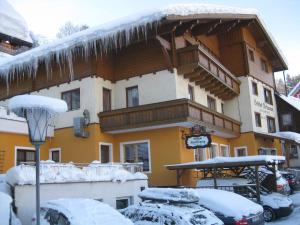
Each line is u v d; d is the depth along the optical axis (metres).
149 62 19.34
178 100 17.06
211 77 20.33
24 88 21.66
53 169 10.55
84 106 19.06
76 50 18.94
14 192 9.23
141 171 15.10
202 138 16.86
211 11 19.47
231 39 26.20
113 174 12.52
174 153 17.78
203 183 15.18
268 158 13.41
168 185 17.72
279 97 30.98
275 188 15.40
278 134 27.78
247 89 25.17
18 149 17.66
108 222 6.73
